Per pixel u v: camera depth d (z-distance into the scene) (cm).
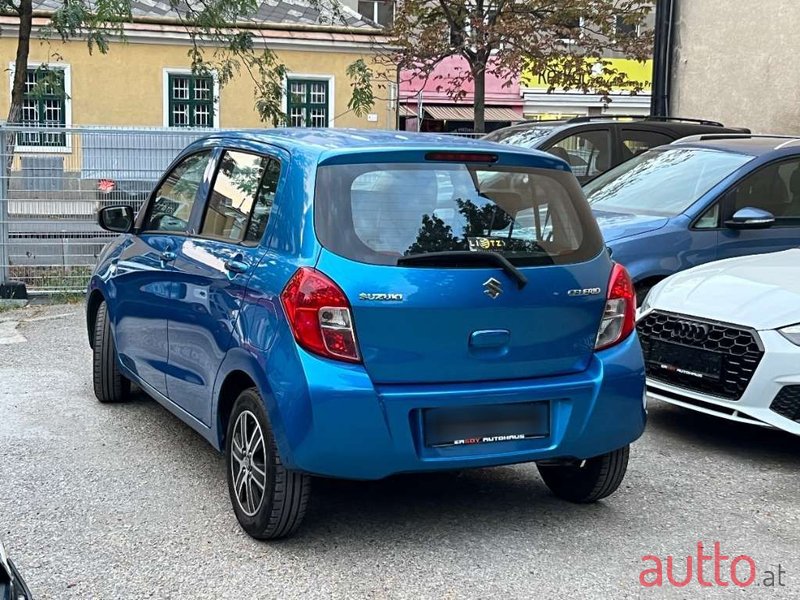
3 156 1042
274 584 390
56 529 441
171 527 445
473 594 385
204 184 522
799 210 786
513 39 1859
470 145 454
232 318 436
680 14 1456
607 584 396
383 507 477
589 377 430
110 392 646
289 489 407
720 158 806
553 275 423
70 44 2611
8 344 849
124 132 1079
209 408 466
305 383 387
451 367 406
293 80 2788
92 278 655
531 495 500
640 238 723
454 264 407
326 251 399
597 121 1099
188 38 2672
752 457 570
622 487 514
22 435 582
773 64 1357
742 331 546
